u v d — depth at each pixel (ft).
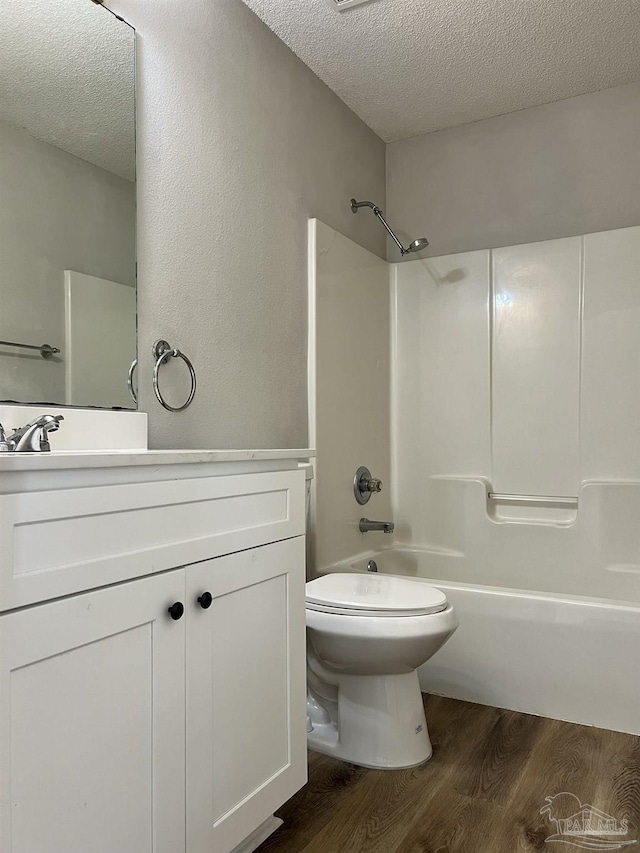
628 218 8.73
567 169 9.13
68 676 3.08
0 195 4.50
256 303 7.10
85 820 3.14
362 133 9.70
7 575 2.81
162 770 3.59
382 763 5.90
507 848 4.71
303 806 5.29
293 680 4.80
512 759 6.00
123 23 5.46
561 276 8.90
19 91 4.67
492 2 6.95
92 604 3.20
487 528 9.12
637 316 8.39
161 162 5.85
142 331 5.59
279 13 7.16
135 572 3.47
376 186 10.10
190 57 6.23
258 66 7.24
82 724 3.14
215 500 4.12
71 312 4.94
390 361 10.08
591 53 7.98
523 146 9.43
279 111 7.62
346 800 5.37
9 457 2.79
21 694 2.86
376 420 9.61
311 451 5.09
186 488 3.87
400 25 7.38
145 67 5.71
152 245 5.72
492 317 9.38
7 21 4.62
